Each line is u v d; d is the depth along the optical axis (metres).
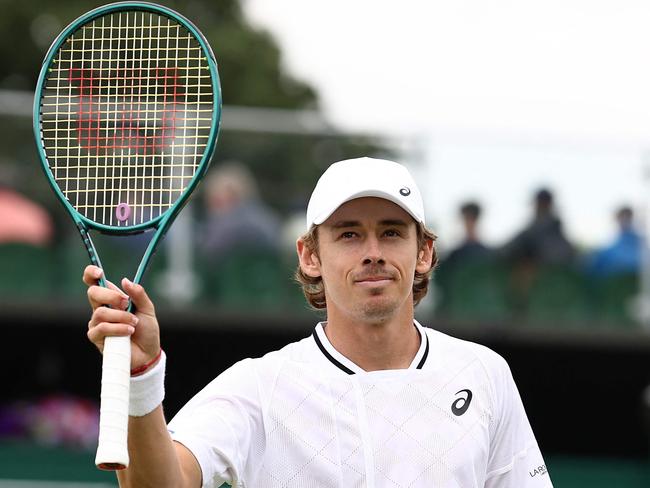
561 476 29.53
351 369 12.04
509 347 35.69
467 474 11.88
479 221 34.69
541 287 35.09
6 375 35.84
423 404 11.99
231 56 68.06
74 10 67.88
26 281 33.97
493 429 12.22
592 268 35.03
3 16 66.69
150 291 34.34
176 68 13.06
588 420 37.44
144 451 10.73
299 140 34.38
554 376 36.69
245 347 35.34
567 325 34.97
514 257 34.91
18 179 33.97
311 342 12.24
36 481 28.48
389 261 11.70
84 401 35.31
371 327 11.97
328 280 11.88
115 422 10.34
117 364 10.45
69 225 34.22
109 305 10.66
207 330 34.50
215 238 34.44
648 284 35.06
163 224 11.80
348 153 34.34
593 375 36.41
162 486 10.83
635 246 34.94
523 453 12.38
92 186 22.41
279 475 11.80
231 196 34.44
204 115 24.02
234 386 11.91
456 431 11.94
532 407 37.53
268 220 34.59
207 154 11.94
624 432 37.28
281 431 11.83
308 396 11.93
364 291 11.70
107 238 34.25
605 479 29.42
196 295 34.44
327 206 11.73
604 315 35.12
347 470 11.76
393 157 34.22
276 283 34.56
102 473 28.58
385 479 11.75
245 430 11.75
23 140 33.91
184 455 11.25
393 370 12.07
